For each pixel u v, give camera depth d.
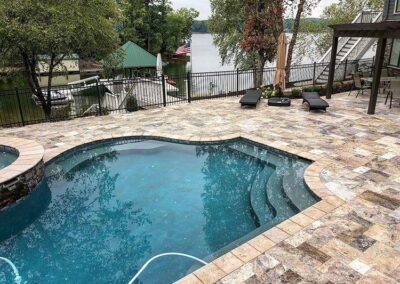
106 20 15.44
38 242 4.98
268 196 5.71
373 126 8.59
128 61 18.95
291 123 9.12
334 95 12.86
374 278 3.35
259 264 3.62
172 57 55.72
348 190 5.21
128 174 7.07
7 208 5.49
